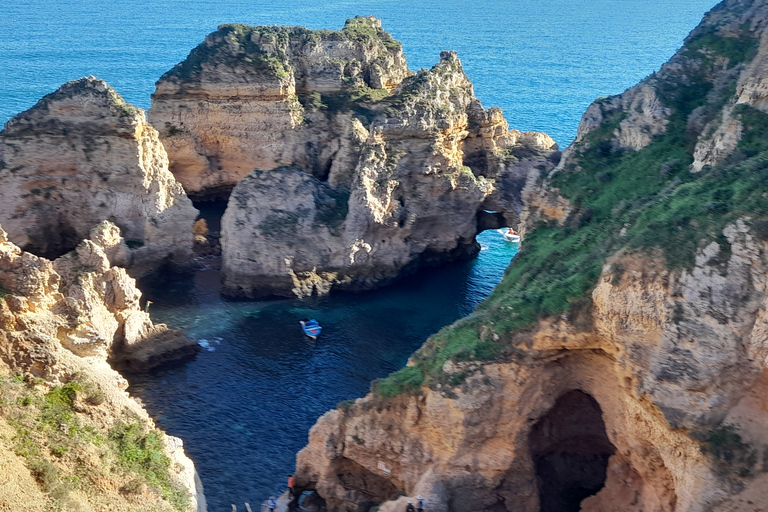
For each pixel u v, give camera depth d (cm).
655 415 4409
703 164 5891
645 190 6259
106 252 8388
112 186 8838
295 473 5456
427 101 9256
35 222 8844
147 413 5812
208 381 6869
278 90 10369
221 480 5734
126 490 4716
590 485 5381
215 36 10681
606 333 4594
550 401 4931
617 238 5422
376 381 5319
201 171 10575
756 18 7256
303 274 8562
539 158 10038
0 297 5062
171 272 8869
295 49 10912
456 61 10369
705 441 4191
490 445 4912
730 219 4406
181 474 5156
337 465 5309
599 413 5266
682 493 4288
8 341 4981
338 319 8088
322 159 10550
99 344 5681
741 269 4212
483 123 10175
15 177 8731
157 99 10438
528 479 4984
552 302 4916
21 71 19888
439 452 4981
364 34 11412
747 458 4131
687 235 4484
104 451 4859
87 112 8831
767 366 4059
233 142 10550
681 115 6819
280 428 6303
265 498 5591
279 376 6994
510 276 6144
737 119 5638
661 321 4338
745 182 4791
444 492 4872
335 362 7256
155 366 6994
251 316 8050
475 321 5325
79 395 5066
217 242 9544
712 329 4203
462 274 9256
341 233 8706
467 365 4912
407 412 5069
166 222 8844
